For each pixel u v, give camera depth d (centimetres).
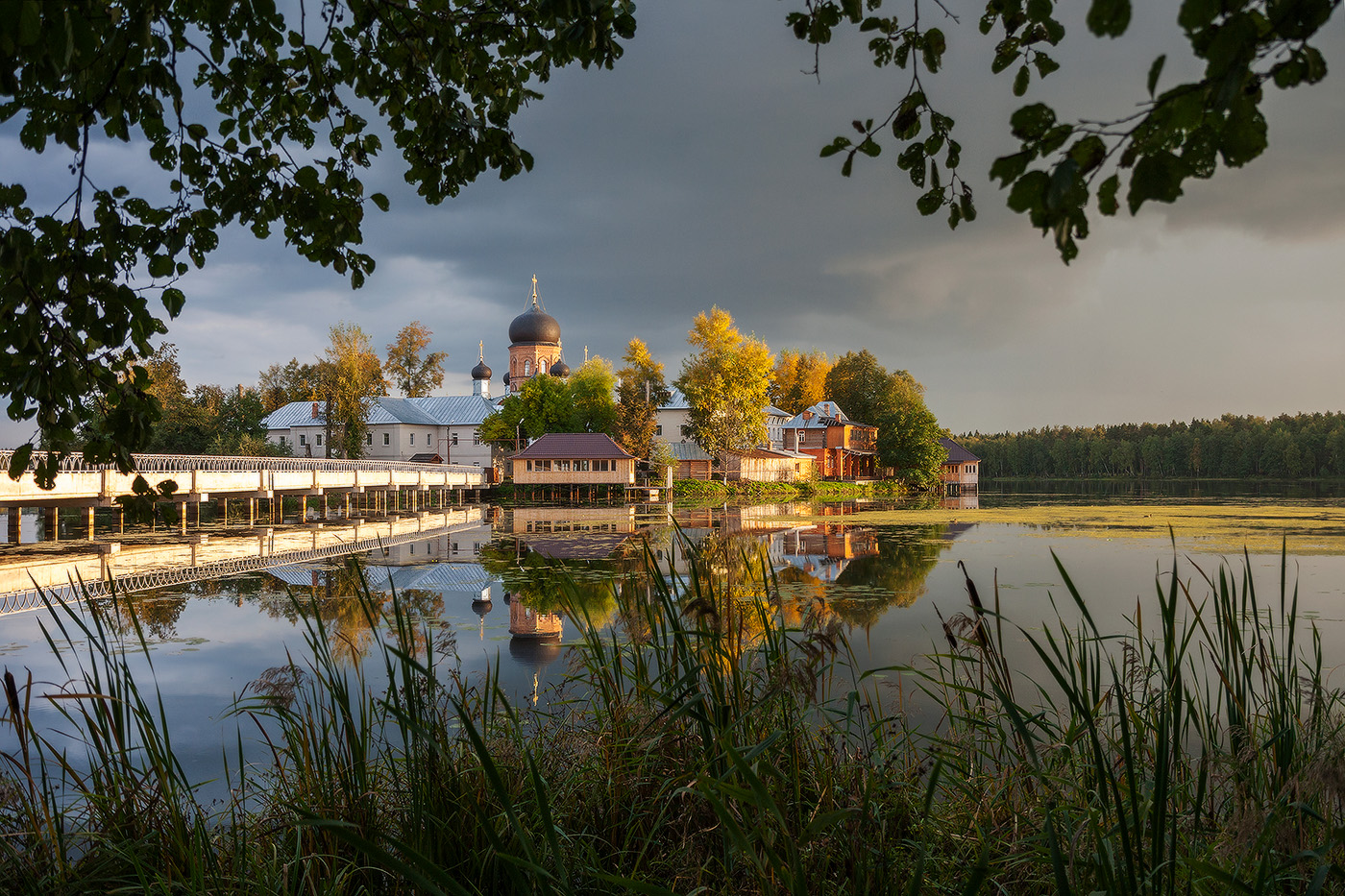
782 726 297
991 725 312
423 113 343
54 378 236
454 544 2328
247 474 2758
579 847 271
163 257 290
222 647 894
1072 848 213
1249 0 108
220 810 399
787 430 7725
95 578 1496
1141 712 312
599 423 6156
